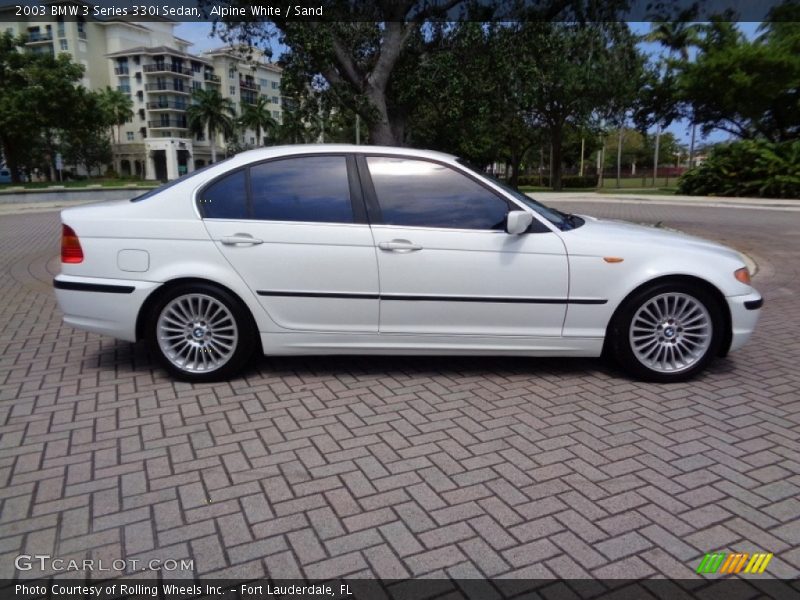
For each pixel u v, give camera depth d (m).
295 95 9.86
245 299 4.48
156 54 81.69
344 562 2.61
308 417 4.02
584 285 4.50
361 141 40.16
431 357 5.25
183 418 4.00
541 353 4.64
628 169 91.56
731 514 2.94
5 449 3.56
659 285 4.52
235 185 4.55
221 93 90.81
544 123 39.22
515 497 3.08
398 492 3.13
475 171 4.64
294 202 4.52
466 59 9.65
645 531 2.81
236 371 4.65
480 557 2.63
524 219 4.29
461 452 3.54
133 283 4.48
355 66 9.51
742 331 4.62
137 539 2.76
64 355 5.28
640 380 4.69
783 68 27.38
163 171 83.94
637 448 3.60
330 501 3.05
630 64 11.37
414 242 4.43
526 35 9.57
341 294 4.48
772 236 13.24
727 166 26.27
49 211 22.98
